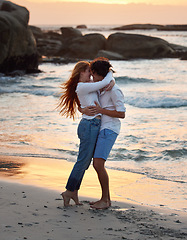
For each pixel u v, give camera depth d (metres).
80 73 4.21
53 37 56.62
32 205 3.98
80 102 4.11
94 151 4.12
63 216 3.67
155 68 27.94
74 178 4.07
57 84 19.98
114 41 38.41
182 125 9.47
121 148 7.26
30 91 17.14
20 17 26.45
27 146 7.56
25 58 26.48
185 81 20.02
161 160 6.56
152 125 9.55
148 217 3.84
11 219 3.45
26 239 2.96
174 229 3.45
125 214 3.91
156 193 4.89
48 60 35.31
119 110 3.97
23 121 10.25
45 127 9.45
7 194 4.40
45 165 6.20
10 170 5.82
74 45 39.12
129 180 5.48
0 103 13.71
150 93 15.51
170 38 73.31
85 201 4.38
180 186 5.20
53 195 4.48
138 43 37.69
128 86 18.69
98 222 3.55
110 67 4.15
